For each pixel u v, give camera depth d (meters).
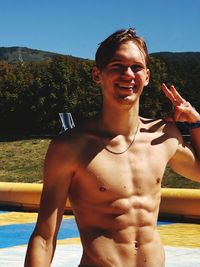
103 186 1.43
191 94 16.48
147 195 1.47
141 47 1.47
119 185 1.44
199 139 1.62
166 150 1.53
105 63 1.46
